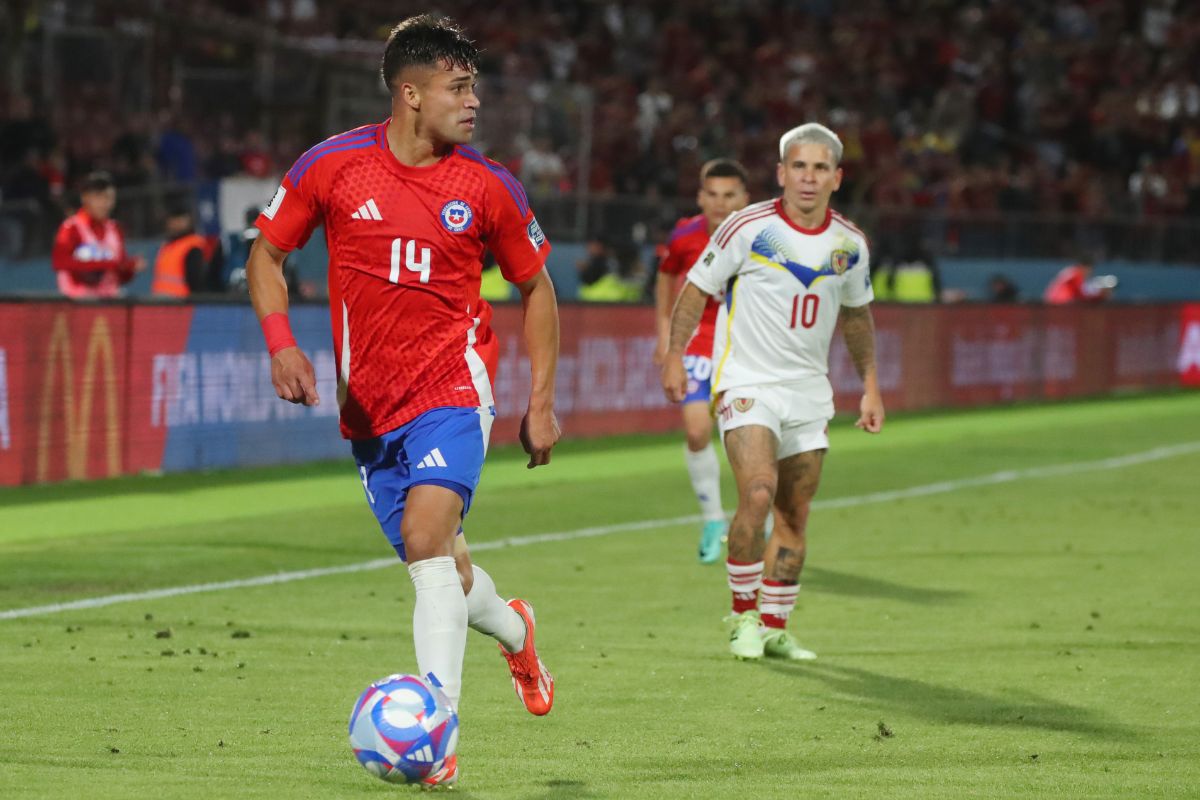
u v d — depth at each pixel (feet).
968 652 80.94
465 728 64.03
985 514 135.13
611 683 72.79
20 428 133.69
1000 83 378.12
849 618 90.33
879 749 61.41
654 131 313.94
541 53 337.31
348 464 160.66
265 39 258.98
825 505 140.15
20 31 243.19
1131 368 279.90
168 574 100.42
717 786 55.57
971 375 245.24
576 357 186.70
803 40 368.27
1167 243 312.50
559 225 240.12
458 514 55.26
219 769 56.44
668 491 148.05
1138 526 128.36
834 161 79.51
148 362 144.25
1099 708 68.80
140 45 254.47
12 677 71.26
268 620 86.28
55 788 53.36
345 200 55.36
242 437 153.79
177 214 170.91
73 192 218.38
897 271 265.75
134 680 71.00
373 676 72.84
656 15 361.30
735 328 80.84
